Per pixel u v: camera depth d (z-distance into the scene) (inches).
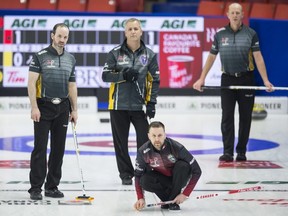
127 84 685.9
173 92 1321.4
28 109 1315.2
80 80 1302.9
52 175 631.2
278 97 1328.7
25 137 1037.8
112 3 1393.9
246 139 848.3
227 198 631.8
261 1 1504.7
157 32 1301.7
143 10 1507.1
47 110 616.1
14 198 624.7
